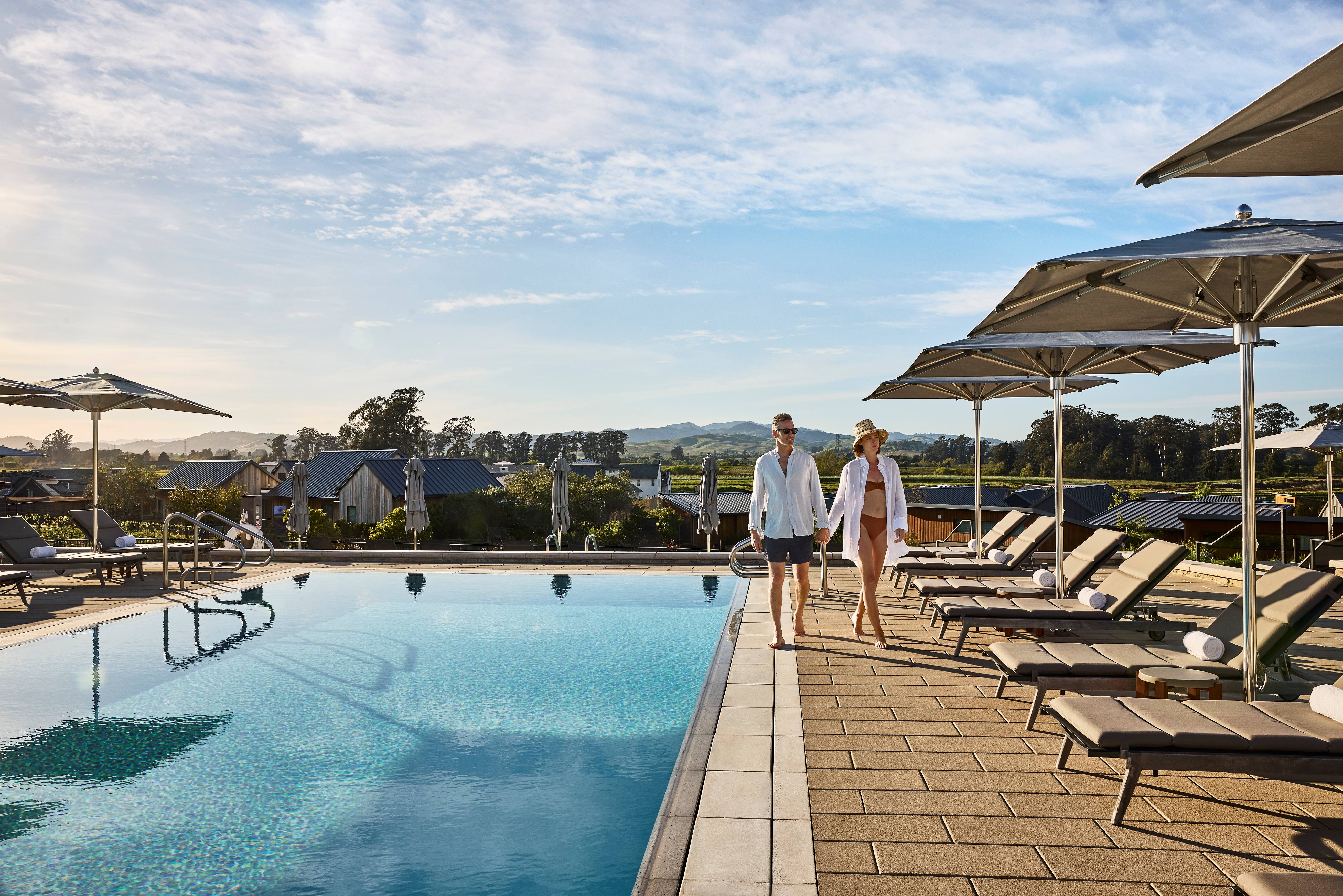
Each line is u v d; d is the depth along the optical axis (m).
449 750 4.49
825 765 3.47
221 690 5.64
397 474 39.06
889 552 6.20
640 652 6.79
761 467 6.06
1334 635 6.53
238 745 4.57
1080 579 6.49
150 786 3.97
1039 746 3.72
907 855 2.61
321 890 2.96
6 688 5.60
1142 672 3.81
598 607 8.68
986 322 4.52
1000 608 5.59
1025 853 2.63
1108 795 3.13
